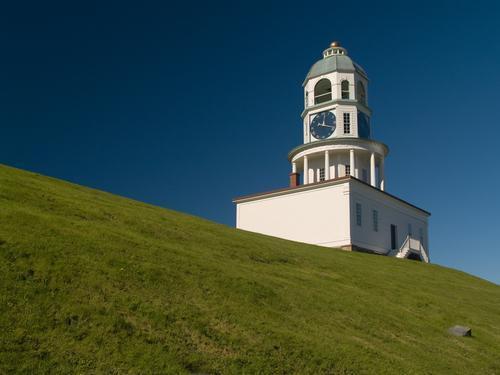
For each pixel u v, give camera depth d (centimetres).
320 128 5572
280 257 2275
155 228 1953
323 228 4766
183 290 1270
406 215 5619
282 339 1175
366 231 4825
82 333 948
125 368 893
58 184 2355
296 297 1557
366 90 5834
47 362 844
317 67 5806
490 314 2461
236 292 1386
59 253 1209
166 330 1052
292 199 5053
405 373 1218
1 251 1123
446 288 2980
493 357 1644
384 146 5500
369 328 1526
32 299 993
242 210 5375
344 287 2028
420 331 1686
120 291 1141
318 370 1105
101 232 1503
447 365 1403
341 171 5425
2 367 801
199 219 2762
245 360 1042
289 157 5759
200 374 952
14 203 1577
